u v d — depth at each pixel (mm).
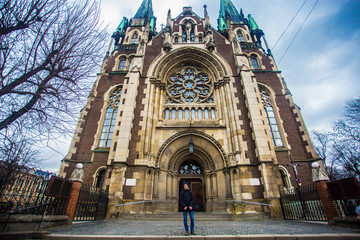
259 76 26031
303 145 20766
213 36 25672
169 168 17812
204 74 24078
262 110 20094
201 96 22328
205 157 18484
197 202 17797
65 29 8375
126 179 15695
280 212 13836
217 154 18047
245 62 22141
